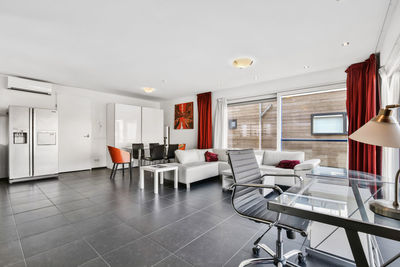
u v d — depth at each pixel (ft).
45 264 5.02
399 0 6.20
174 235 6.56
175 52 10.15
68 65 12.12
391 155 9.71
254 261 4.92
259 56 10.64
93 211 8.59
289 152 13.71
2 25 7.68
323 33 8.21
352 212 3.50
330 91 13.39
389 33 7.62
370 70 10.39
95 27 7.84
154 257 5.36
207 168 14.10
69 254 5.47
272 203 3.50
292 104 15.10
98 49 9.82
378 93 10.31
